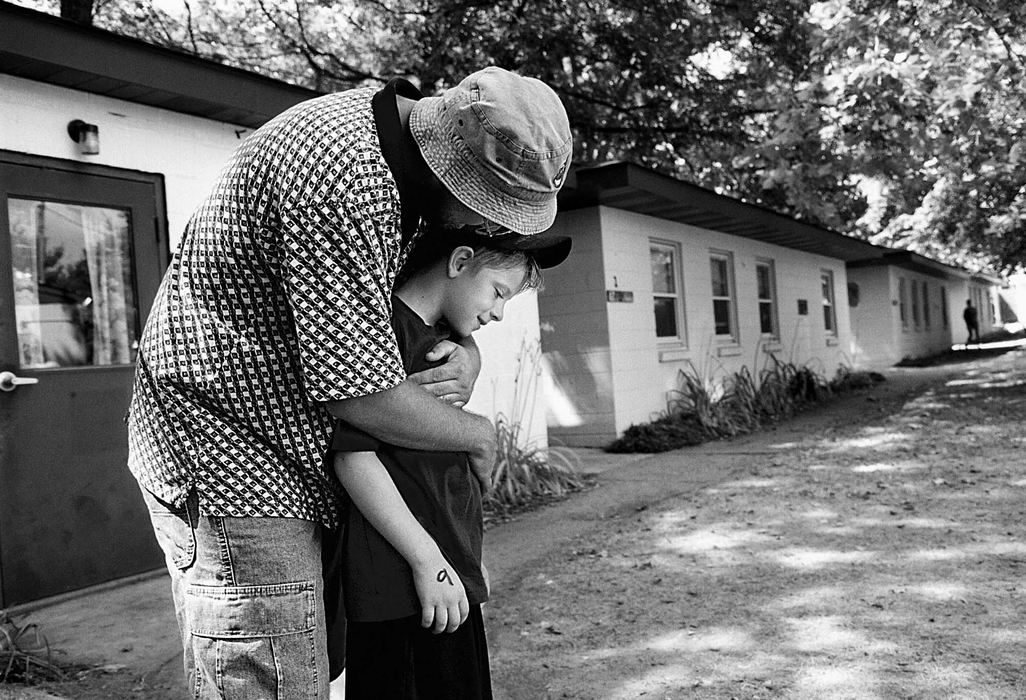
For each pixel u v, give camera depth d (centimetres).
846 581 402
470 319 155
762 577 418
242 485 139
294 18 1359
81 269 465
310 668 145
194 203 523
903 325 2400
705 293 1185
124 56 448
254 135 142
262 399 139
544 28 1216
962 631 329
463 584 154
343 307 130
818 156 1042
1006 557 423
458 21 1212
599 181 862
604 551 493
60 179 454
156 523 150
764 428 1072
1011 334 4088
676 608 382
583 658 331
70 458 446
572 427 977
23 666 319
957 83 906
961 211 1809
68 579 441
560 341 979
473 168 139
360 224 131
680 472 758
